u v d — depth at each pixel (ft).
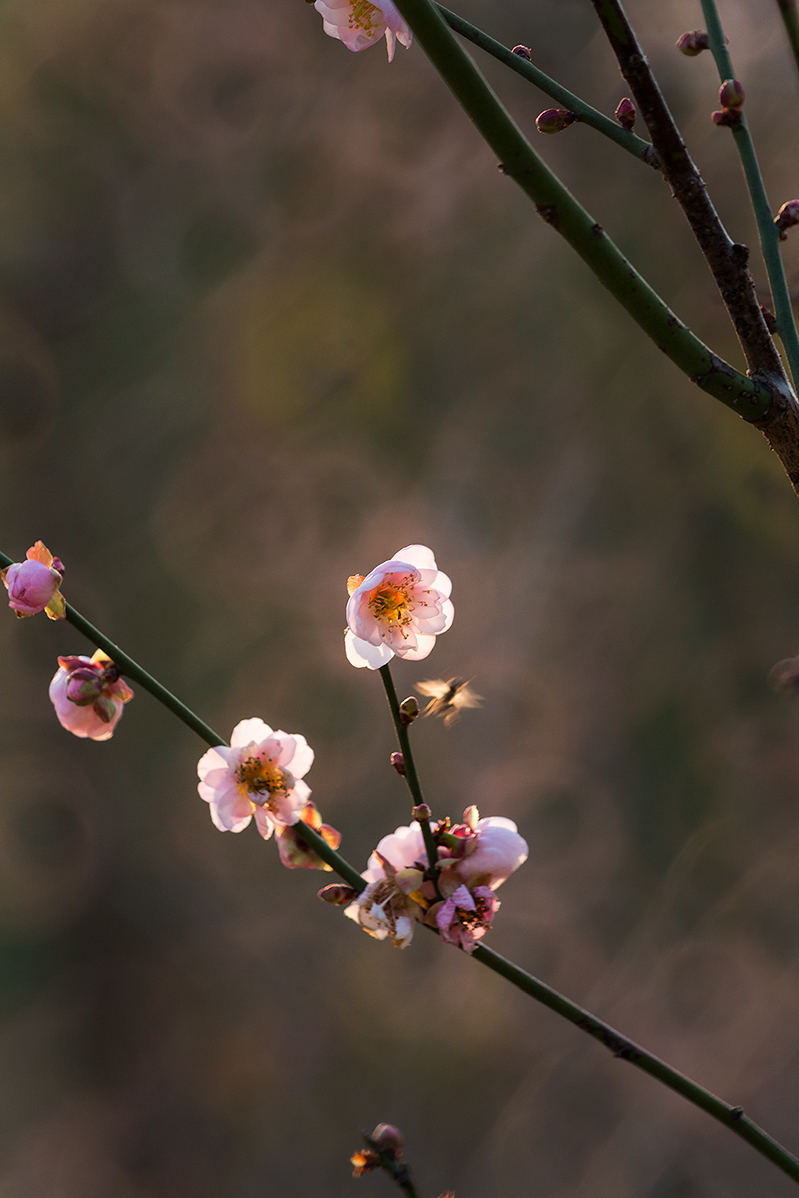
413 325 17.29
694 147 13.32
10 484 17.53
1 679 17.17
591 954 15.34
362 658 4.04
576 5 15.43
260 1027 15.99
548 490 16.70
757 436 14.90
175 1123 15.78
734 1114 4.02
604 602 16.38
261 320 17.53
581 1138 14.23
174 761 16.65
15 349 17.84
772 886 14.73
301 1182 14.97
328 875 16.26
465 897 4.03
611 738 16.15
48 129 17.99
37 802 16.90
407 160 17.25
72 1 17.84
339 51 17.42
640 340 15.98
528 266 16.72
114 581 17.25
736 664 15.74
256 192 17.79
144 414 17.76
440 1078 15.03
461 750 16.19
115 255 18.17
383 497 17.24
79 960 16.74
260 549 17.22
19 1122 15.93
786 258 4.73
